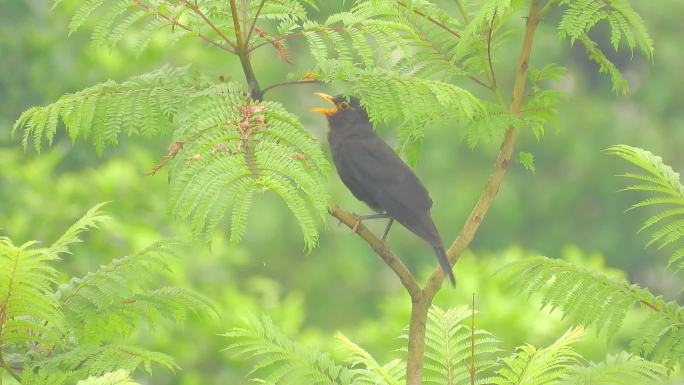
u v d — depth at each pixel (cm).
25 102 2122
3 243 655
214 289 1961
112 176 1911
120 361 666
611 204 3812
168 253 757
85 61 2067
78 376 669
